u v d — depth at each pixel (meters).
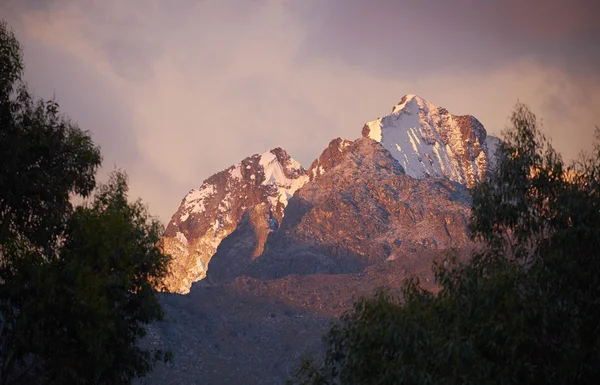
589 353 84.00
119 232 107.00
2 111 99.75
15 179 98.56
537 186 90.75
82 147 106.06
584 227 85.69
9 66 99.94
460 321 87.31
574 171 91.06
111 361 107.12
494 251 92.00
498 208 91.06
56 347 102.12
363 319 92.94
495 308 84.69
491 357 84.12
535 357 84.31
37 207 103.62
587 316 85.50
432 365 85.88
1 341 103.00
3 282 105.38
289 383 108.38
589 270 86.06
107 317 104.56
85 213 106.88
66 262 103.81
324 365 102.69
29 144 100.50
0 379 100.94
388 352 89.12
